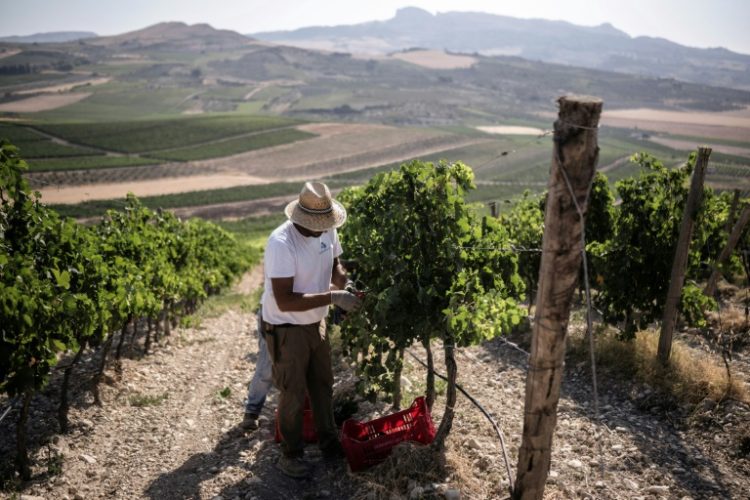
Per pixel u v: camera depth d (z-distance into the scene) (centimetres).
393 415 499
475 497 436
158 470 523
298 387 464
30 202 585
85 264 673
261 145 14775
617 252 779
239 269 2773
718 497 446
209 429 625
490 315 471
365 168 13038
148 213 1269
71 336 594
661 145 17538
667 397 613
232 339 1186
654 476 478
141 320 1364
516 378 737
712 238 940
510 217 1232
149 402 722
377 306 471
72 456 557
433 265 523
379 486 433
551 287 352
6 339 480
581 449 530
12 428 627
